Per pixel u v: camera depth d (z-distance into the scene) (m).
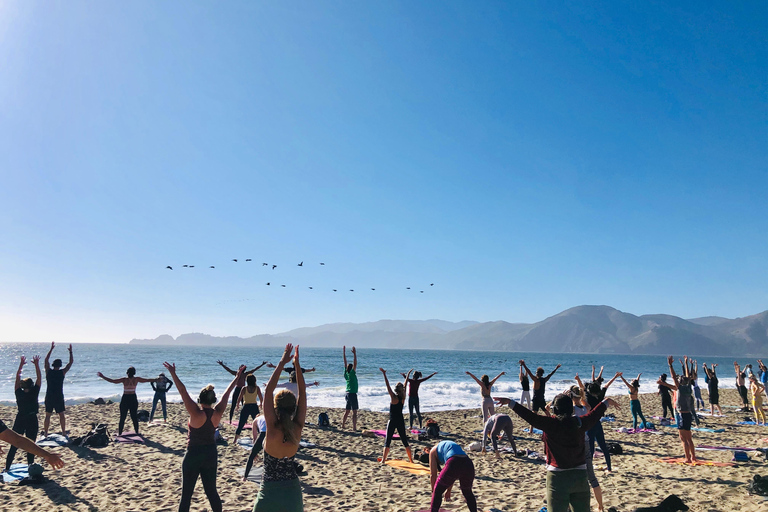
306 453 11.23
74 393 28.50
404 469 9.79
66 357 85.00
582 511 4.61
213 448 5.55
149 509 7.09
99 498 7.57
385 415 19.66
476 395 31.12
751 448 11.98
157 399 15.07
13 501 7.33
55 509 7.02
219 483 8.48
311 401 25.28
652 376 71.56
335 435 13.69
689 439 10.27
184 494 5.34
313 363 73.94
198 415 5.50
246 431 13.75
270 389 4.29
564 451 4.64
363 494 8.01
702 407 22.11
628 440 13.67
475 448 11.97
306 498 7.77
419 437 13.25
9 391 31.84
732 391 34.41
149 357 89.69
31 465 8.48
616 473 9.39
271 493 4.03
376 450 11.77
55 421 15.37
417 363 88.62
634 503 7.26
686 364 13.67
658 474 9.25
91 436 11.38
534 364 104.31
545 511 6.93
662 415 20.48
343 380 42.66
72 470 9.20
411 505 7.35
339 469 9.76
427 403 26.45
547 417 4.73
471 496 5.89
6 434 3.10
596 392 9.24
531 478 9.13
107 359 77.75
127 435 12.45
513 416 19.25
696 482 8.47
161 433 13.13
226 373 49.88
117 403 21.77
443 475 5.87
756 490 7.38
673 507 6.73
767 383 21.17
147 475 8.97
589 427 4.70
